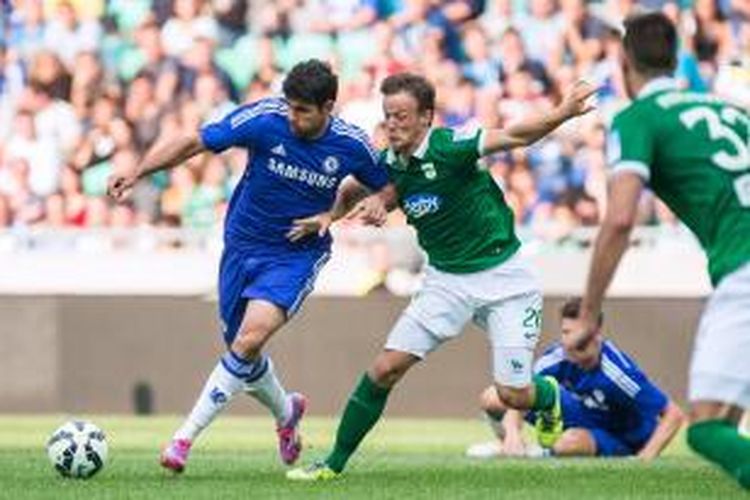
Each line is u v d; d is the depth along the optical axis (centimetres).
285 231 2788
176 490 2508
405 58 5753
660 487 2595
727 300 2030
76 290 5522
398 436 4459
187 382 5275
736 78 5512
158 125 5816
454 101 5606
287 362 5172
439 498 2402
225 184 5644
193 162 5653
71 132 5859
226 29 5928
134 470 2900
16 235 5559
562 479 2730
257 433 4594
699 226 2081
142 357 5300
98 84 5944
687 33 5566
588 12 5678
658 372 4991
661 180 2100
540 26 5694
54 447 2716
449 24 5753
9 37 6066
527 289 2748
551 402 2844
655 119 2072
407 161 2650
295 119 2702
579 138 5409
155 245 5588
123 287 5497
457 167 2628
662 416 3484
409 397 5153
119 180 2747
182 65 5881
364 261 5309
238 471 2909
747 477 1997
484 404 3597
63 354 5338
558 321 4962
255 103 2770
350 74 5816
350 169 2748
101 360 5312
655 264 5172
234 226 2816
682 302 4981
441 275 2739
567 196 5375
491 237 2723
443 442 4216
